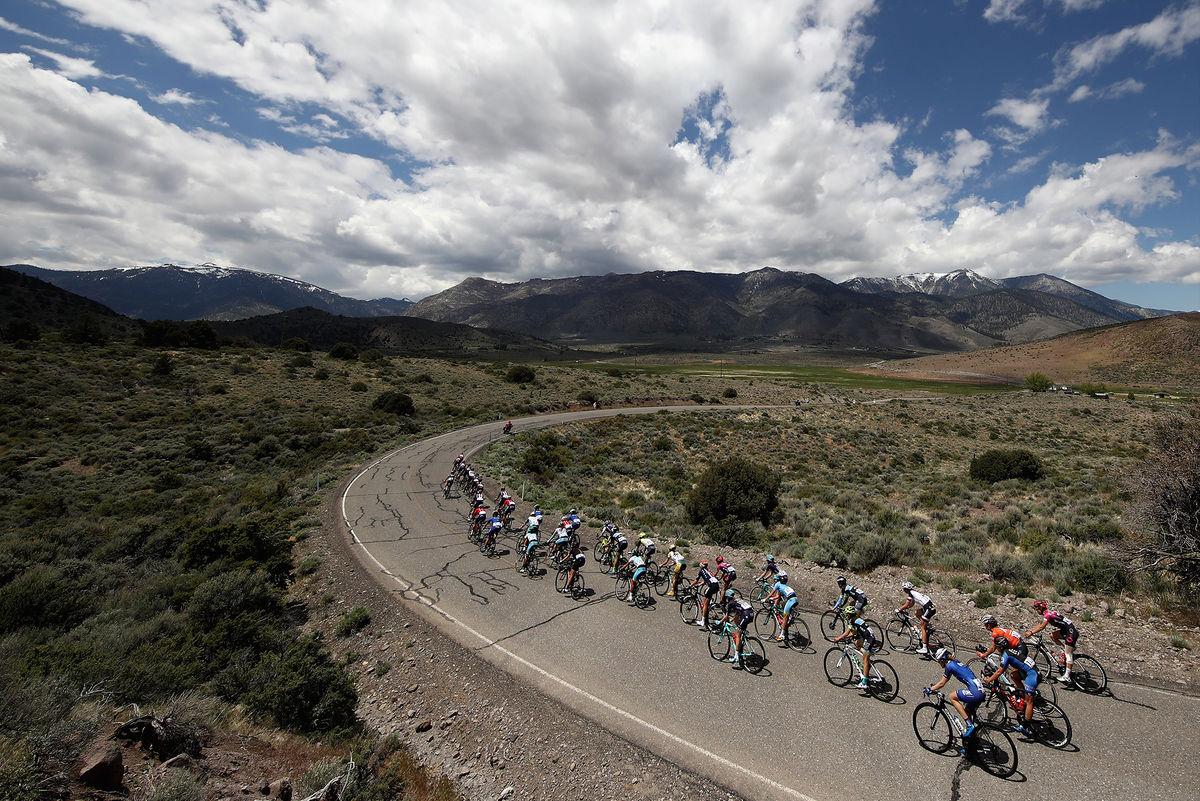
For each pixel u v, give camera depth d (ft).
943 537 66.95
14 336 233.55
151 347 267.39
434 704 33.81
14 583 44.86
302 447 141.08
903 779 26.03
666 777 26.76
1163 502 46.16
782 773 26.76
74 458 121.29
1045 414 258.98
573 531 53.93
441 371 319.68
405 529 72.23
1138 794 24.36
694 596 45.70
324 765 24.82
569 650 39.58
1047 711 28.86
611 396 285.43
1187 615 40.57
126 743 23.62
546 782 26.73
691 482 116.47
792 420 232.12
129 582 53.88
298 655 34.60
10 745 20.12
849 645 35.22
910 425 232.32
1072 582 48.14
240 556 55.47
